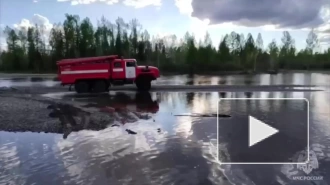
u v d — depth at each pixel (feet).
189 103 47.73
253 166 20.27
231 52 215.92
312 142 25.40
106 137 27.58
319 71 186.60
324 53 214.69
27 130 30.19
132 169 19.98
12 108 40.73
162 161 21.40
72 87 72.43
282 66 202.59
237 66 185.88
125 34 195.21
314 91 62.18
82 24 194.49
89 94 60.34
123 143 25.73
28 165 20.94
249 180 18.11
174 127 31.27
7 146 25.30
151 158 22.07
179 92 62.80
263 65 193.77
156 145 25.16
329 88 67.56
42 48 192.24
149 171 19.63
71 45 190.80
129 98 53.98
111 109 41.42
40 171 19.86
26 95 57.77
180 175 18.92
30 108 40.78
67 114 36.76
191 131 29.63
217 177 18.61
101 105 45.37
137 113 38.42
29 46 190.49
